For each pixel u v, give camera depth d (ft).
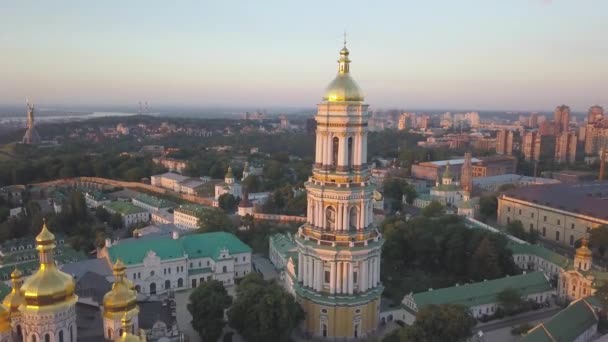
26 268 590.55
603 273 522.06
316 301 412.57
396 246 618.44
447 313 395.14
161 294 574.15
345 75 403.75
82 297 423.64
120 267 321.93
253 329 402.52
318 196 409.08
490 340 449.48
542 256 623.36
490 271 568.41
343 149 402.31
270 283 500.33
